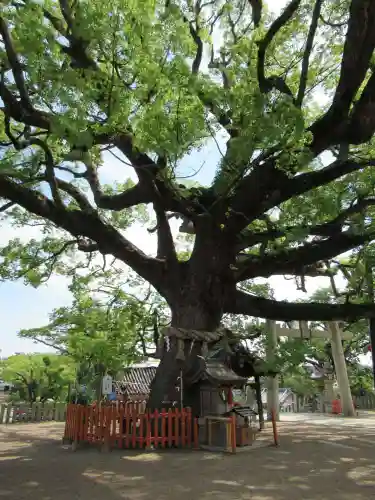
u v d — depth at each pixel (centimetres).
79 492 605
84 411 1042
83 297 1834
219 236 1216
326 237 1346
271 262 1280
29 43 777
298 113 870
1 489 623
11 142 1044
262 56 1068
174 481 668
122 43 812
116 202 1224
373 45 1034
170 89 812
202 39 1084
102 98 848
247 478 687
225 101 884
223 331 1226
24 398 2072
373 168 1267
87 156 916
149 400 1129
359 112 1130
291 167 1018
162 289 1270
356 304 1322
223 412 1023
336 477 697
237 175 1026
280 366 1516
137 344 1783
